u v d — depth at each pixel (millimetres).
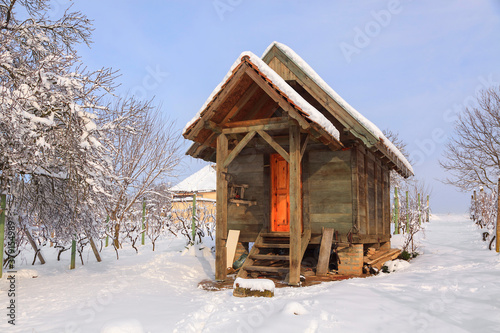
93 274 9547
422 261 11219
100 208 9602
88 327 5039
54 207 9117
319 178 10570
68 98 8266
